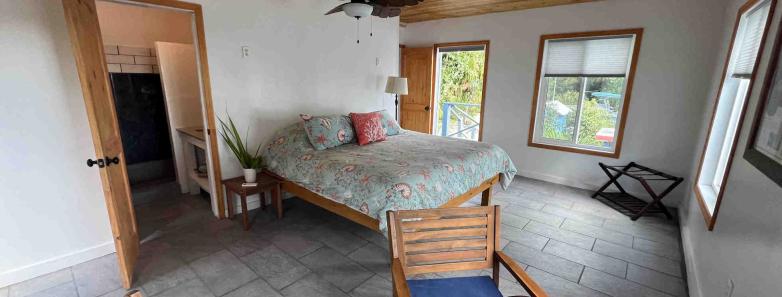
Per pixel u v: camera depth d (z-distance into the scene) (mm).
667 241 2869
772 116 1358
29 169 2131
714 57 3301
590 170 4238
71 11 1764
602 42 3939
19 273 2168
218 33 2904
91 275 2268
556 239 2889
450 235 1532
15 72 2014
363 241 2799
